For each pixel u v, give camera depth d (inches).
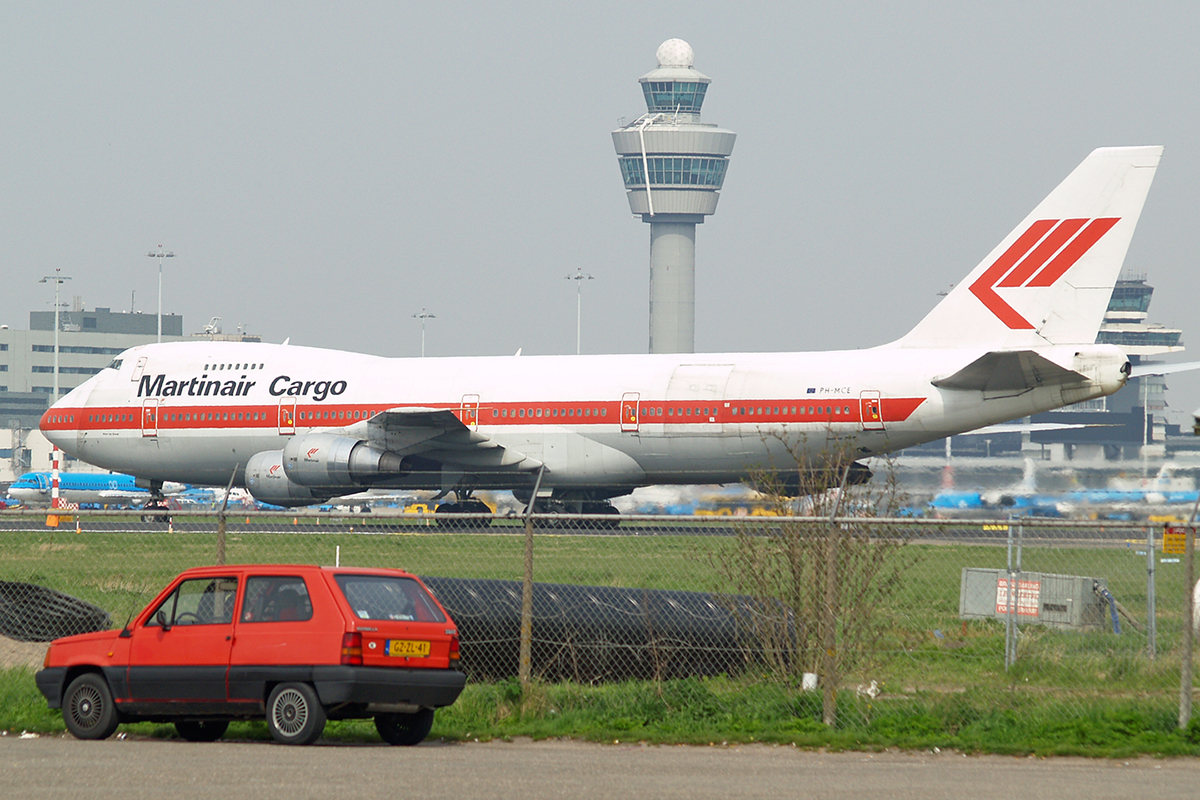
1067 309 6988.2
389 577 2349.9
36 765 2060.8
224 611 2343.8
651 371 7559.1
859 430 7066.9
